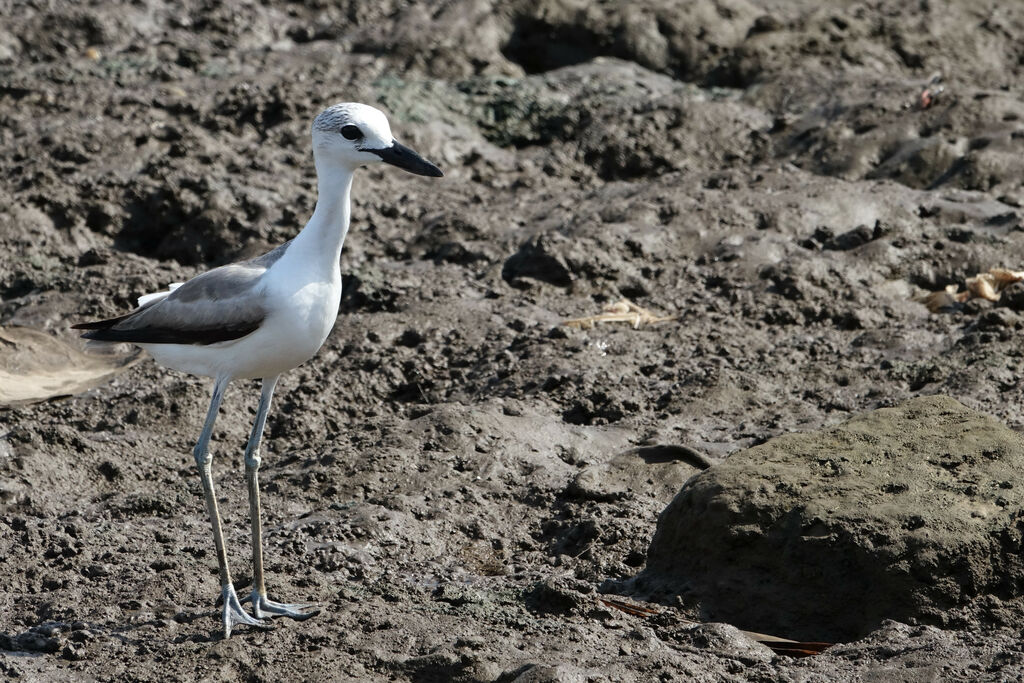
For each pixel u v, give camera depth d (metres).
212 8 23.97
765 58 22.19
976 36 23.09
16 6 23.38
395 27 22.98
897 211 16.33
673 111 20.19
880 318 14.19
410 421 11.87
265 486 10.98
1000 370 12.38
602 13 23.17
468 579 9.61
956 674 7.72
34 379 13.26
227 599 8.61
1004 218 15.85
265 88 20.50
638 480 10.88
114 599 9.09
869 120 19.17
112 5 23.67
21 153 18.27
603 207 16.86
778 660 8.20
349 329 14.14
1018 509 8.71
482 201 17.95
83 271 15.80
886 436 9.61
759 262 15.23
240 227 16.80
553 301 14.82
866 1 24.73
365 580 9.52
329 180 8.67
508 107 20.69
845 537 8.64
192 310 8.61
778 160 19.14
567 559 9.89
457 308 14.55
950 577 8.53
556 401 12.51
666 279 15.26
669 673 7.88
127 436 12.09
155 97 20.14
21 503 10.79
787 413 12.05
